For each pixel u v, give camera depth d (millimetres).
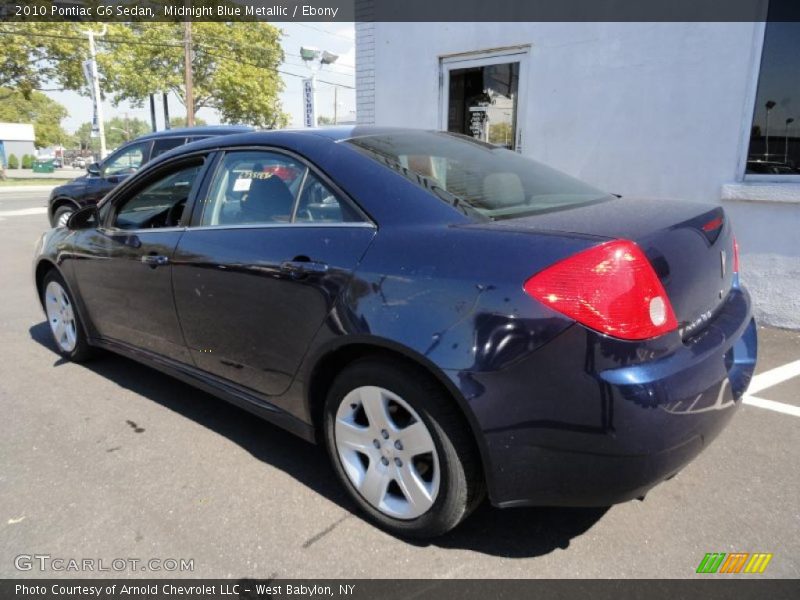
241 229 2779
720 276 2297
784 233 4727
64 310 4227
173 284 3074
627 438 1790
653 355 1842
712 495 2576
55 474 2791
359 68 7457
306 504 2555
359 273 2240
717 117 4941
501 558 2209
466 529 2383
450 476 2084
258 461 2910
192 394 3713
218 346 2920
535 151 6066
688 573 2115
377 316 2146
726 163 4961
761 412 3367
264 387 2742
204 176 3078
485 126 6500
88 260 3703
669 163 5246
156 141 8719
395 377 2148
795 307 4770
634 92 5332
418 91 6910
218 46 33125
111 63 28609
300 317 2443
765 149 4828
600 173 5656
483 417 1930
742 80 4781
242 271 2680
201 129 8422
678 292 1967
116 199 3621
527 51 5969
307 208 2570
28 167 53625
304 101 11359
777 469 2777
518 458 1931
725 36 4797
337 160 2535
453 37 6477
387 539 2322
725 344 2104
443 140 3002
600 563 2174
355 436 2391
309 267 2391
